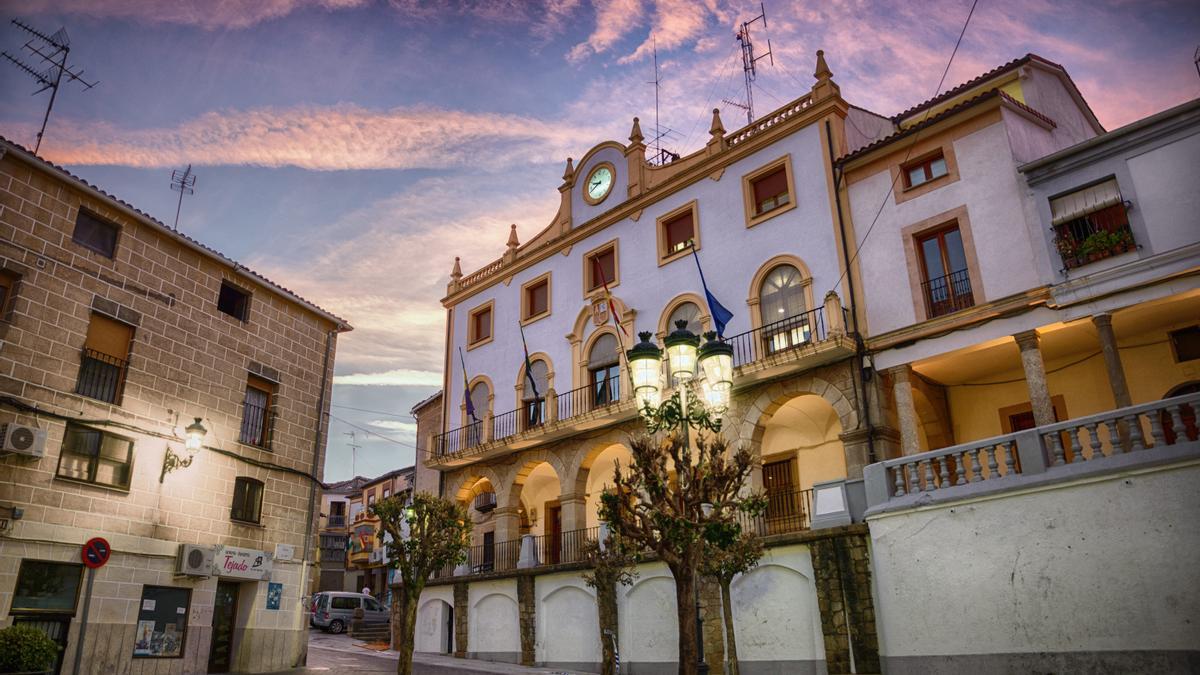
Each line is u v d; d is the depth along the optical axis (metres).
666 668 20.73
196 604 18.23
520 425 28.70
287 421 21.72
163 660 17.30
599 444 25.56
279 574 20.48
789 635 18.52
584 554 23.58
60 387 16.39
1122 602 13.06
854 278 20.83
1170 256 15.98
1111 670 12.94
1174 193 16.28
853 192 21.59
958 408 21.27
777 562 19.02
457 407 31.72
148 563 17.39
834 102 22.41
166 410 18.45
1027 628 13.95
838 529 17.66
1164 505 13.01
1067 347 19.02
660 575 21.53
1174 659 12.41
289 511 21.20
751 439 21.59
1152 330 18.34
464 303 33.31
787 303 22.16
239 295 21.45
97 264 17.62
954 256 19.55
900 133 20.53
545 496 30.31
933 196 19.97
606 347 26.75
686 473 11.08
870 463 19.02
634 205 26.91
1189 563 12.58
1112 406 18.80
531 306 30.36
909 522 15.94
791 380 21.12
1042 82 22.31
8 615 14.73
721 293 23.66
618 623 22.19
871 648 16.64
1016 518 14.53
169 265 19.27
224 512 19.39
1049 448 14.75
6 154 16.16
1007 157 18.92
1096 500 13.71
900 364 19.41
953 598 14.95
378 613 35.53
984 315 18.14
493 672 20.92
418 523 17.06
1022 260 18.16
